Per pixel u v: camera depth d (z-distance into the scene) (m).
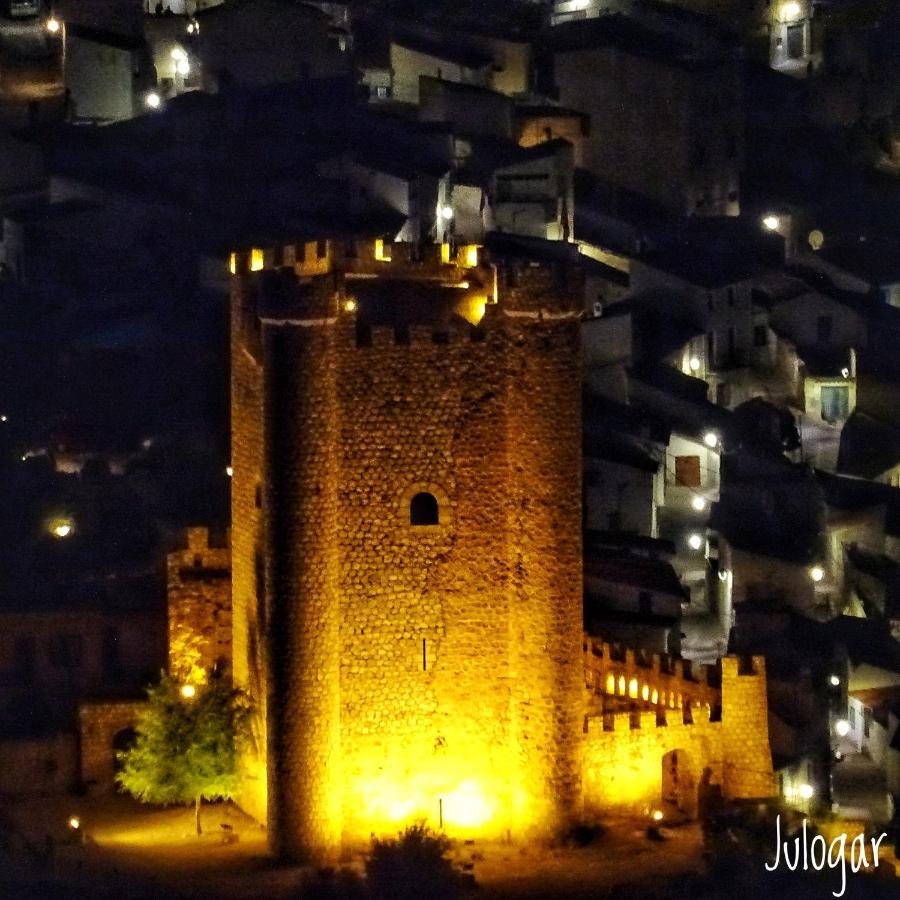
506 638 136.38
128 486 174.00
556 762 135.25
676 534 182.12
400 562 135.38
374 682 135.38
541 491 135.00
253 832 138.38
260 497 136.62
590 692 150.12
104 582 161.88
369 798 135.62
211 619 149.00
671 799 140.75
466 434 135.50
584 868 130.88
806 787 154.50
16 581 162.75
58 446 178.75
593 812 137.88
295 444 132.25
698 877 128.88
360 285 137.12
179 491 173.25
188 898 124.94
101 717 149.12
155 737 139.12
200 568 149.38
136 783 139.50
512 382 134.88
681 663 144.50
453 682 136.50
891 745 160.88
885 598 177.50
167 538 163.12
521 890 127.25
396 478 135.00
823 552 179.62
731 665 141.00
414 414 134.88
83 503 172.38
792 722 156.25
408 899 125.56
